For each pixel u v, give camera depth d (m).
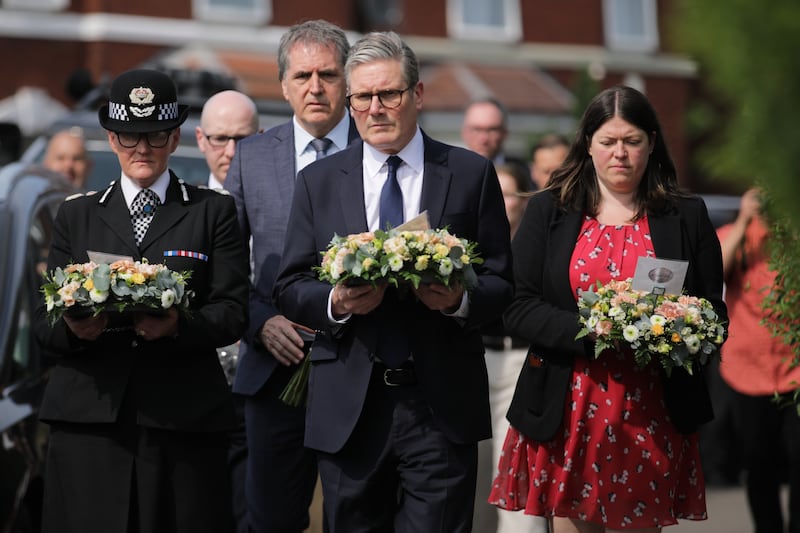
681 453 13.95
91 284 12.37
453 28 74.38
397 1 72.94
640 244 14.03
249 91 61.09
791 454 18.94
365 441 12.87
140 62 65.81
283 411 15.45
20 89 64.06
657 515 13.73
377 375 12.80
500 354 18.42
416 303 12.80
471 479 12.95
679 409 13.73
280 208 15.60
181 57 63.41
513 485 14.29
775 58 6.27
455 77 72.25
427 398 12.64
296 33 15.62
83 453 13.17
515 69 75.31
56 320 12.66
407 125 12.91
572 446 13.75
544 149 23.16
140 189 13.65
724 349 19.91
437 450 12.73
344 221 13.12
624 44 78.31
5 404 15.68
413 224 12.13
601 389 13.75
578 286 14.01
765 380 19.36
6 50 63.91
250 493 15.80
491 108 23.69
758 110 6.50
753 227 19.33
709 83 6.83
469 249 12.11
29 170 19.09
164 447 13.26
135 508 13.27
